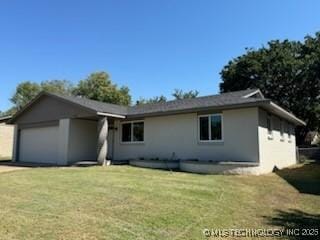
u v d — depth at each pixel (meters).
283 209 7.05
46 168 14.38
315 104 30.88
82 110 16.66
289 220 6.17
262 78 32.59
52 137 18.69
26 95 56.69
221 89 35.94
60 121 18.05
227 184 9.98
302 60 32.09
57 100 18.36
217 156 14.13
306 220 6.20
